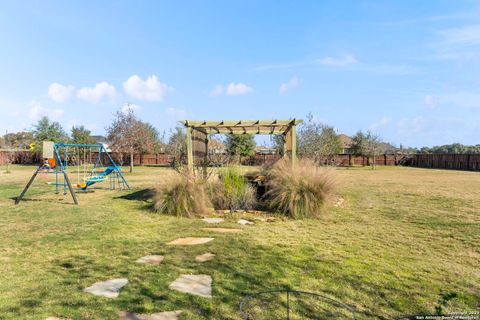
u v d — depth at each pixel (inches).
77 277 133.4
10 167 1069.8
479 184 536.7
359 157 1328.7
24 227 230.7
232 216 273.6
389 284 128.0
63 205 332.2
